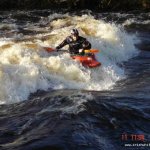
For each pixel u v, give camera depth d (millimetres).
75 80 18734
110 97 15367
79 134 11906
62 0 45000
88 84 18609
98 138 11852
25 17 39031
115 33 25469
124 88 17797
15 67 17047
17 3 45438
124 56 24969
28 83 16781
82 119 12922
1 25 33375
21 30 30891
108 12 43156
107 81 19531
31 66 17578
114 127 12625
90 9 44750
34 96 16188
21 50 19141
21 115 13719
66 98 14859
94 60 20453
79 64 19531
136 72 21422
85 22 27328
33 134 12039
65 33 24594
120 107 14117
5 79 16078
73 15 40406
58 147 11102
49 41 22906
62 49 21250
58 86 17781
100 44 23797
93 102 14336
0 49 19125
